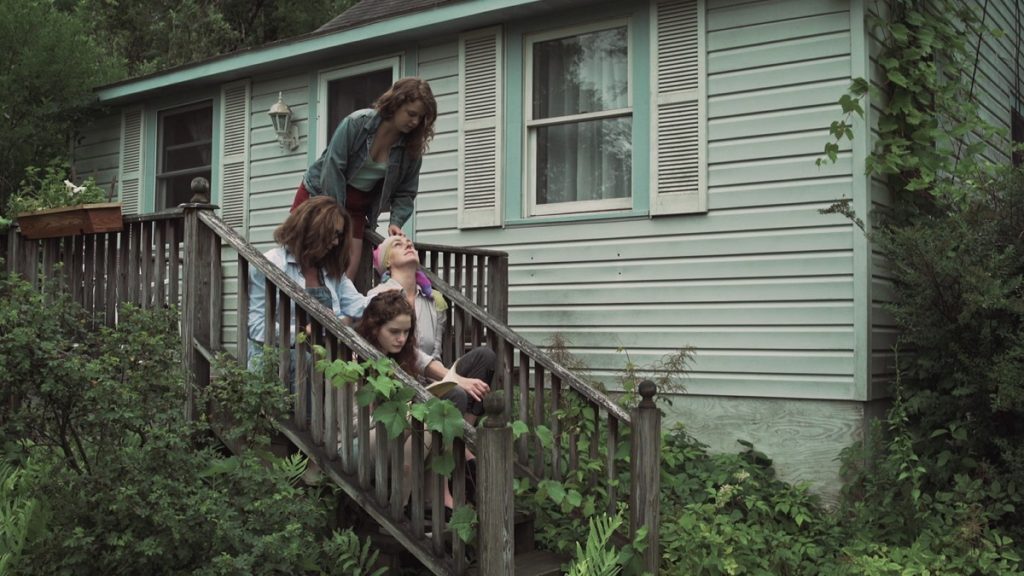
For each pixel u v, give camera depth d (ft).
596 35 23.03
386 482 12.19
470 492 13.02
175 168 32.83
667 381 20.17
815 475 19.12
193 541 10.69
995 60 27.96
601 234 22.35
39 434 12.46
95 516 10.85
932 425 18.60
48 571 10.68
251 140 30.27
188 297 14.35
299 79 28.99
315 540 12.50
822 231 19.42
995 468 16.90
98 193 26.20
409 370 13.61
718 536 14.20
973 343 17.30
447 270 19.16
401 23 25.05
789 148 19.98
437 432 11.51
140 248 16.22
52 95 34.17
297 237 13.83
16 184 34.45
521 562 13.28
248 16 71.92
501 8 23.04
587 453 14.99
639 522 12.69
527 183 23.80
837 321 19.08
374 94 27.45
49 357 11.31
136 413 11.10
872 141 19.51
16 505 12.42
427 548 11.71
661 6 21.76
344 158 15.44
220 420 13.58
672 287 21.26
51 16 34.94
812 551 15.60
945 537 15.34
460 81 24.95
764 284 20.04
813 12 19.84
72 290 17.39
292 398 12.55
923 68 19.79
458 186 24.80
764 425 19.85
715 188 20.85
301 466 12.92
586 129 23.09
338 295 14.26
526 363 14.94
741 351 20.22
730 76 20.81
